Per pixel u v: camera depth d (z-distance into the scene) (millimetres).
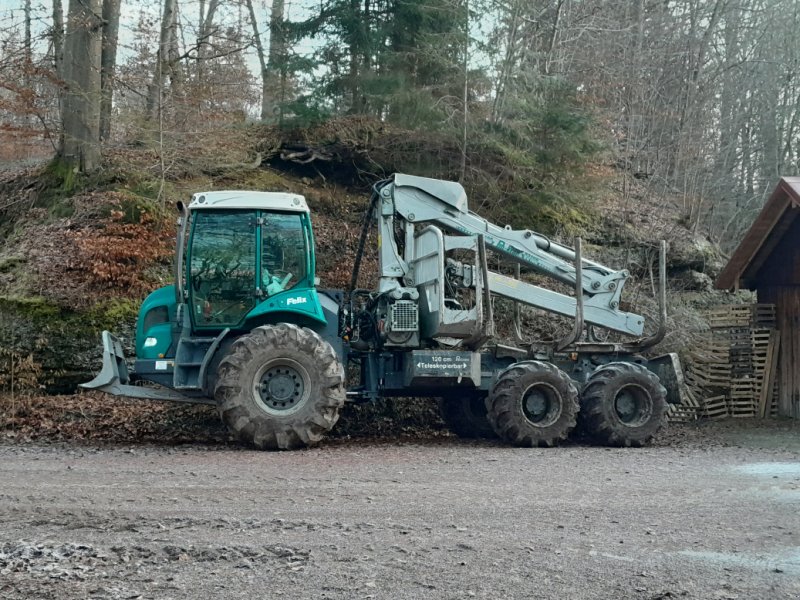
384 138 20125
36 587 4699
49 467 9062
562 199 19438
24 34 18359
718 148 28000
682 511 6926
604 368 12578
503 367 13141
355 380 13188
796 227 16297
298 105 19531
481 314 11875
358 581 4824
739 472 9250
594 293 13375
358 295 13195
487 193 19531
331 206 19484
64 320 15047
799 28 29484
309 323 11898
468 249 12438
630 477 8750
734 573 5125
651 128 26141
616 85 25125
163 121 18953
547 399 12211
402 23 19609
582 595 4637
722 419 16672
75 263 15938
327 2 19641
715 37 28797
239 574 4957
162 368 11516
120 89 19391
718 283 17609
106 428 12898
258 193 12047
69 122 18219
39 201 18297
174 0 20469
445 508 6875
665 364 13305
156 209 17109
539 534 6031
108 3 20094
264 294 11688
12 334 14766
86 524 6215
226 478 8289
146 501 7078
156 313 11891
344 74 19922
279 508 6816
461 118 19031
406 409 14641
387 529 6102
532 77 19172
